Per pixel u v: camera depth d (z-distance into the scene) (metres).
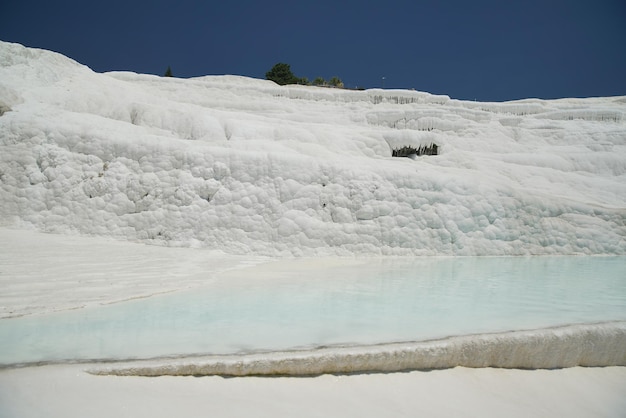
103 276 5.25
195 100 16.20
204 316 3.69
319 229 8.29
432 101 19.48
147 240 8.00
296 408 2.31
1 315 3.54
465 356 3.00
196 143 9.36
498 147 15.22
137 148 8.73
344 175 8.87
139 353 2.72
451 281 5.74
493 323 3.59
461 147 14.98
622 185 12.32
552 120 17.98
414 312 3.95
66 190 8.34
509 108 19.91
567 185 12.18
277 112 16.58
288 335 3.15
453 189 9.14
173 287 4.86
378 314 3.85
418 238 8.56
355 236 8.36
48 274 5.19
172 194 8.32
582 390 3.04
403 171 9.18
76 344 2.89
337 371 2.71
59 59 13.34
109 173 8.52
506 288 5.31
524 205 9.34
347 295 4.68
